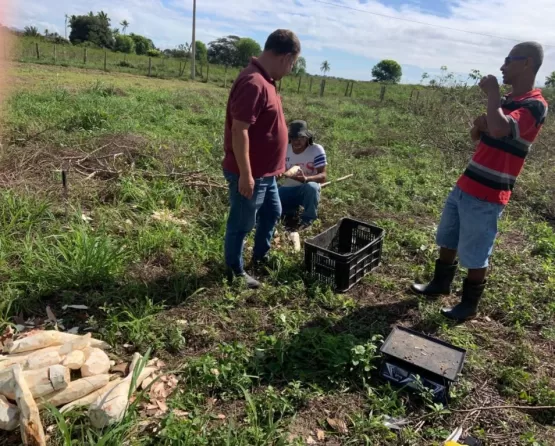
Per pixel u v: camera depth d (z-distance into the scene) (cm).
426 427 244
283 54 304
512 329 333
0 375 226
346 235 425
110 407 220
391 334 289
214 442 220
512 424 250
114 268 345
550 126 851
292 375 271
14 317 295
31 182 480
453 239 342
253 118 299
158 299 332
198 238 418
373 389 264
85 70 2323
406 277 398
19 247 361
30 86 1211
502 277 397
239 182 312
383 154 862
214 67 3672
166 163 590
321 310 337
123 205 463
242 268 361
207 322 311
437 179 690
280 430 234
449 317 339
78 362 246
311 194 475
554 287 380
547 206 599
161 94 1405
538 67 290
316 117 1275
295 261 398
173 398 246
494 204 308
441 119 953
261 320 320
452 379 251
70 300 313
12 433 215
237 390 254
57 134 669
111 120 802
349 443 230
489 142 303
